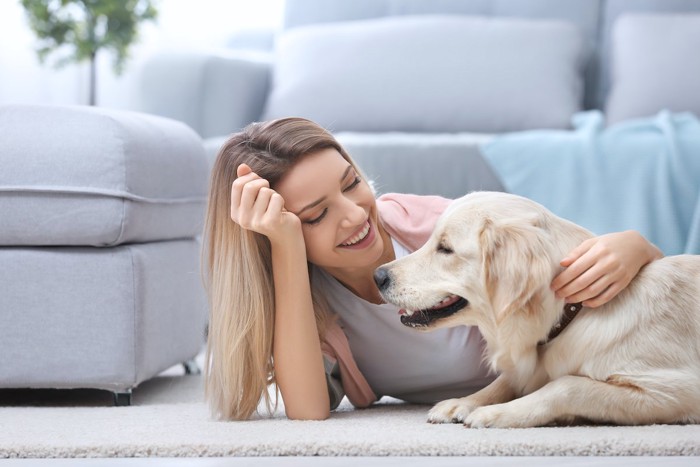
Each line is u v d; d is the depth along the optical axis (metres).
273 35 4.61
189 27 4.84
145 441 1.48
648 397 1.55
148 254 2.19
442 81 3.92
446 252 1.69
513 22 4.04
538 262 1.57
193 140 2.52
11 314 2.09
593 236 1.68
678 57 3.77
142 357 2.12
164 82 3.92
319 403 1.74
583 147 3.19
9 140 2.08
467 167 3.32
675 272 1.66
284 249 1.70
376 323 1.84
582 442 1.39
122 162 2.08
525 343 1.64
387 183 3.35
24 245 2.11
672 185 3.09
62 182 2.06
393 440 1.43
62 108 2.12
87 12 4.17
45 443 1.48
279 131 1.74
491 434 1.47
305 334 1.74
